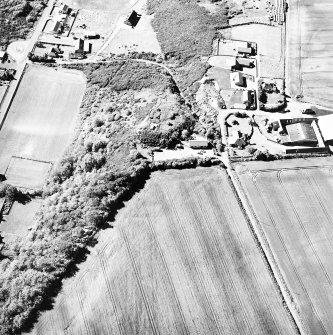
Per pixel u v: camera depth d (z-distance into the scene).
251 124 102.19
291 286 81.75
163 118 100.94
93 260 84.50
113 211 89.88
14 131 106.25
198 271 82.69
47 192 96.31
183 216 88.75
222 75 112.31
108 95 110.00
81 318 79.12
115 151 97.12
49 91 112.69
